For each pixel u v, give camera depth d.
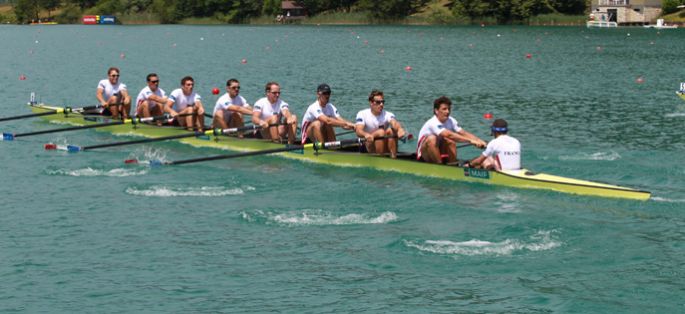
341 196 24.78
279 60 82.69
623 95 50.62
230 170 28.47
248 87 56.47
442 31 152.75
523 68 71.69
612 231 21.11
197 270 18.77
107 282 18.09
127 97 36.59
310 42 117.81
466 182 25.91
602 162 28.94
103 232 21.44
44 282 18.08
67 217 22.78
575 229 21.25
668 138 34.09
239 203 24.12
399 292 17.50
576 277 18.16
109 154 31.47
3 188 25.95
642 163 28.75
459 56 87.31
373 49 100.19
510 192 24.70
